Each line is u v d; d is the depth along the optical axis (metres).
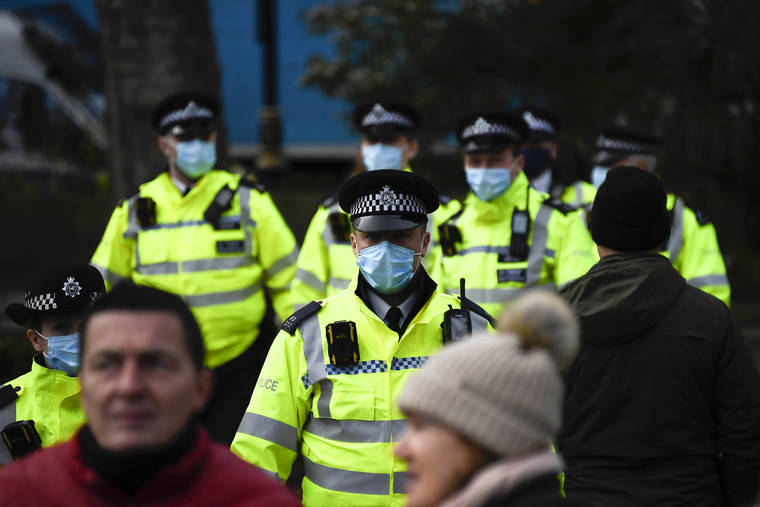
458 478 3.56
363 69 38.12
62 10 41.88
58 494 4.04
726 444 6.34
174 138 11.10
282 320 11.41
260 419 6.52
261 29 29.31
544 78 33.00
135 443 3.88
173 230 11.12
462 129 10.48
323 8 39.34
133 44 18.09
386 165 12.47
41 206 33.94
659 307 6.27
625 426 6.26
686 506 6.18
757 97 31.05
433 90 35.22
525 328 3.54
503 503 3.43
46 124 39.09
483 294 10.28
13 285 32.28
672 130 30.36
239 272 11.13
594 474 6.38
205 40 18.53
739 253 31.11
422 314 6.67
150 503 4.00
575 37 33.41
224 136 18.94
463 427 3.47
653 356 6.23
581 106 30.78
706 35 30.47
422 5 35.28
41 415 6.79
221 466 4.21
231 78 50.06
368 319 6.59
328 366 6.50
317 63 39.81
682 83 31.05
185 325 4.09
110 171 18.72
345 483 6.35
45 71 39.88
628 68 32.19
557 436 6.58
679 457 6.25
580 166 27.88
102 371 3.97
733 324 6.40
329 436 6.49
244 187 11.41
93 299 6.86
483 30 33.53
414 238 6.76
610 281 6.43
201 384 4.23
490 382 3.46
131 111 18.16
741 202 31.94
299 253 11.58
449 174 34.81
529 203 10.44
